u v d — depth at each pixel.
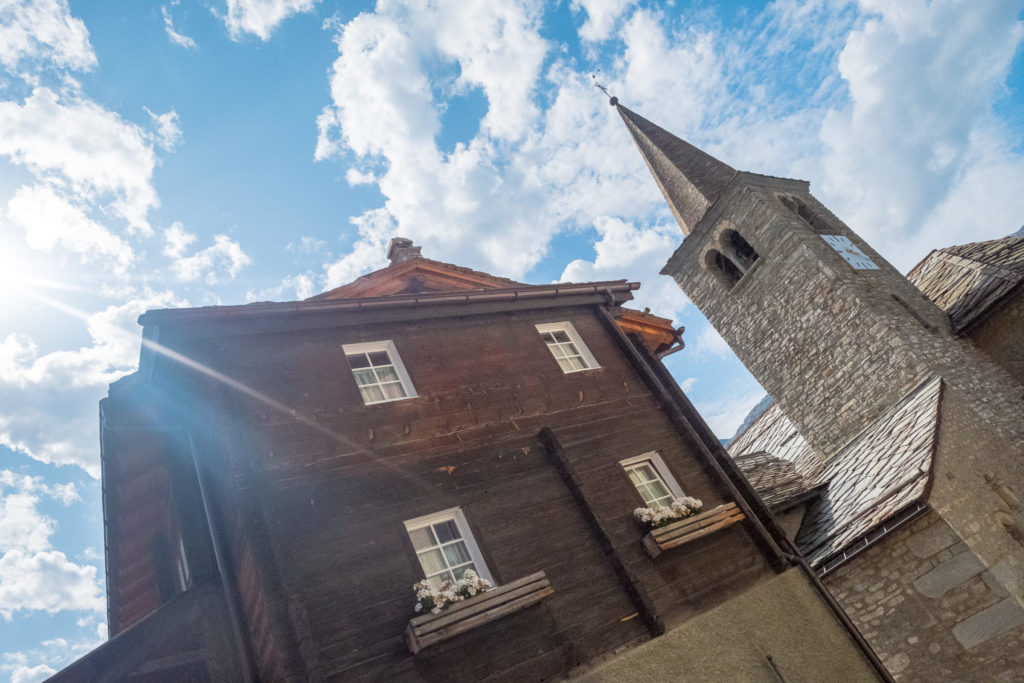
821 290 18.69
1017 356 17.66
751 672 7.70
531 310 11.40
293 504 7.08
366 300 9.29
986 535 11.11
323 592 6.54
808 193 23.84
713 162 23.64
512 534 7.86
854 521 12.65
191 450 7.80
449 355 9.73
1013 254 19.36
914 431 13.84
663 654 7.31
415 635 6.17
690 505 9.11
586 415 10.05
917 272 25.14
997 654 10.27
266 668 6.62
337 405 8.27
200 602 7.52
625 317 12.52
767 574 9.10
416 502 7.71
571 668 6.89
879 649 11.61
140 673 6.73
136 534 10.29
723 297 22.09
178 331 7.80
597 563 8.00
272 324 8.55
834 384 18.27
